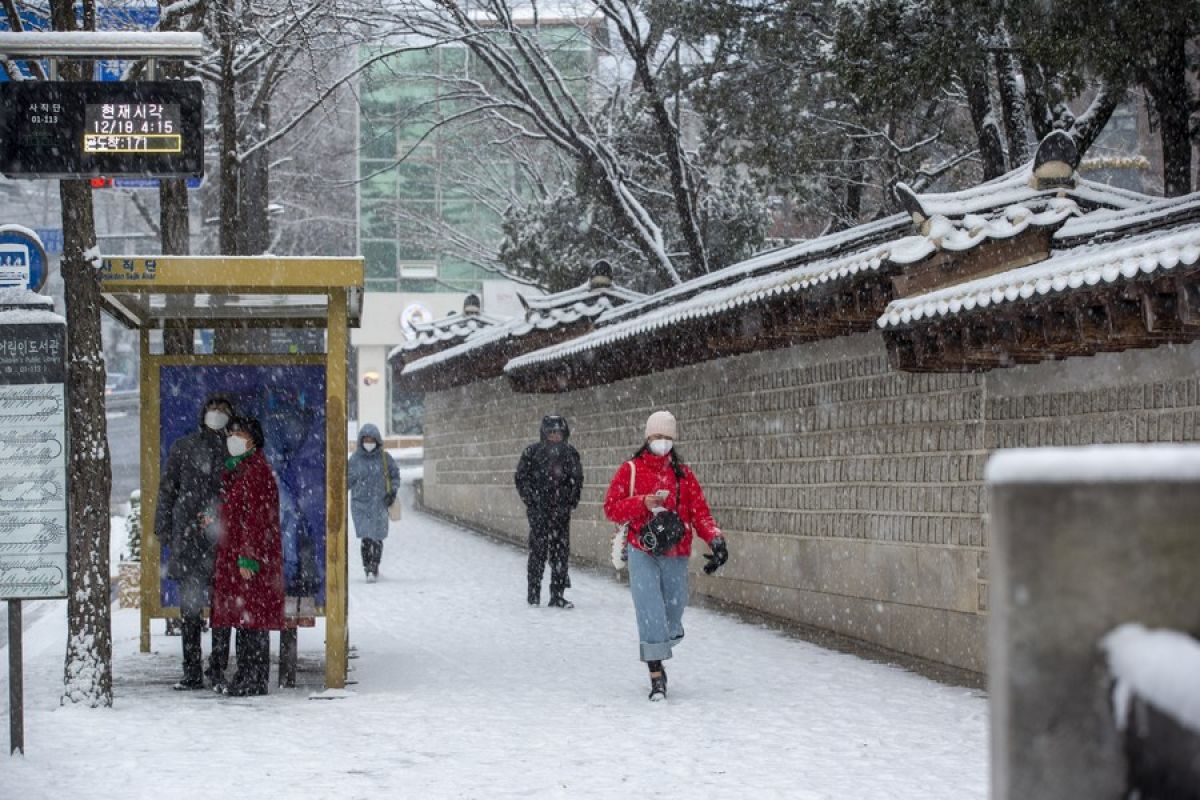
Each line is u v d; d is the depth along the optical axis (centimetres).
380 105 4691
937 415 1131
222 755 749
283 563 1021
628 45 2398
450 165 4322
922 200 1082
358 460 1822
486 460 2773
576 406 2211
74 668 909
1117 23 1232
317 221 5331
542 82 2500
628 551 964
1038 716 217
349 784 679
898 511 1189
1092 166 2162
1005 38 1673
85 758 736
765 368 1485
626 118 2736
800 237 3403
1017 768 217
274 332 2873
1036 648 218
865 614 1247
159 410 1141
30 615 1688
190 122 875
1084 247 1008
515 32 2438
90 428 911
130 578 1630
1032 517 219
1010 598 219
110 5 1647
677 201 2502
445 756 752
